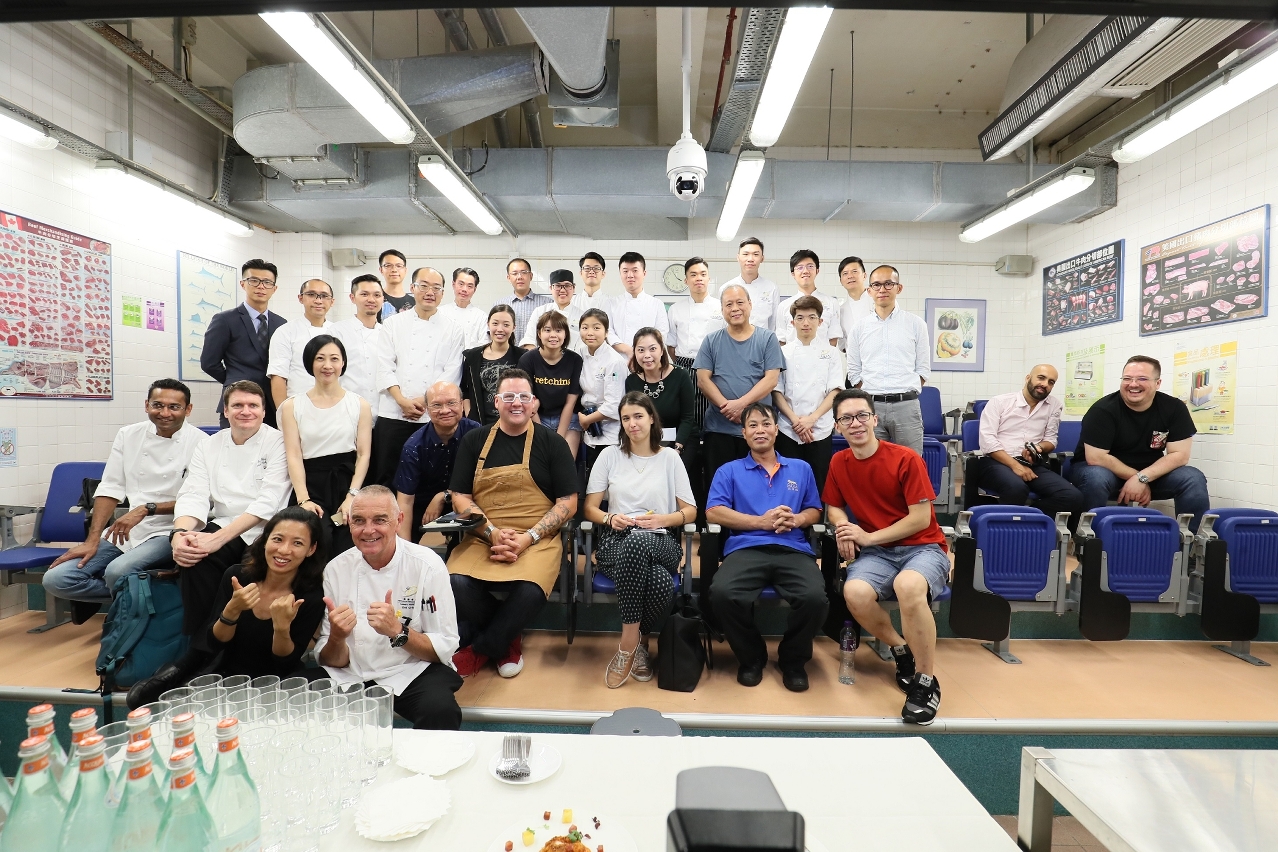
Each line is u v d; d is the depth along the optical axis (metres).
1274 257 3.99
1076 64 3.86
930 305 6.68
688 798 0.71
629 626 2.69
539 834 1.01
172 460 3.16
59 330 4.15
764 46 3.58
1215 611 3.01
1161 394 3.93
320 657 2.11
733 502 3.03
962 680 2.77
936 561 2.65
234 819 0.94
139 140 4.82
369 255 6.75
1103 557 2.97
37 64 4.04
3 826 0.90
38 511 3.69
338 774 1.11
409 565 2.17
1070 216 5.60
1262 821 0.99
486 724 2.43
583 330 3.70
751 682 2.71
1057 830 2.35
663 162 5.51
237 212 5.86
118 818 0.86
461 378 3.99
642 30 5.11
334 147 5.12
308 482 3.09
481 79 4.31
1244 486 4.16
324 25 3.00
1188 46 3.45
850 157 6.41
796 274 4.59
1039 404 4.39
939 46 5.27
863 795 1.14
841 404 2.83
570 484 2.96
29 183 3.95
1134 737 2.39
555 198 5.61
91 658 2.92
